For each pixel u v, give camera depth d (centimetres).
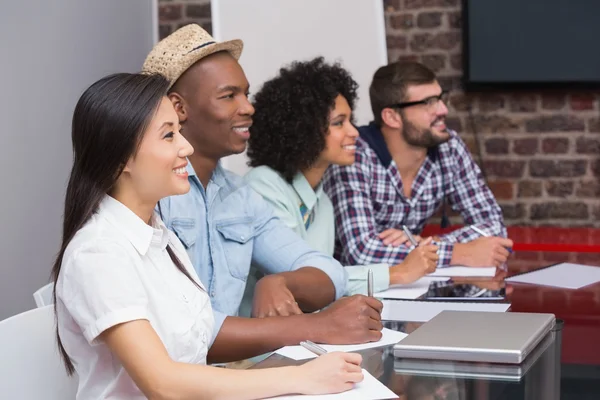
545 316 169
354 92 252
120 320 124
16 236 292
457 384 130
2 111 285
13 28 294
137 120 131
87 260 127
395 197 288
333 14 379
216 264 197
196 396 121
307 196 239
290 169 235
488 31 396
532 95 402
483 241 256
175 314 139
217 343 163
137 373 123
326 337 158
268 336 161
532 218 407
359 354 142
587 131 400
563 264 253
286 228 215
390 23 411
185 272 149
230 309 199
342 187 272
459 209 305
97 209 134
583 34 389
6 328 140
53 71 322
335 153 240
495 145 407
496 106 405
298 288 195
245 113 200
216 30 370
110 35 374
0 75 285
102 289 125
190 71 196
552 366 140
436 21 407
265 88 240
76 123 134
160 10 422
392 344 156
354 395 123
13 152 291
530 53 394
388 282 220
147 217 141
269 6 374
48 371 146
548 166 404
